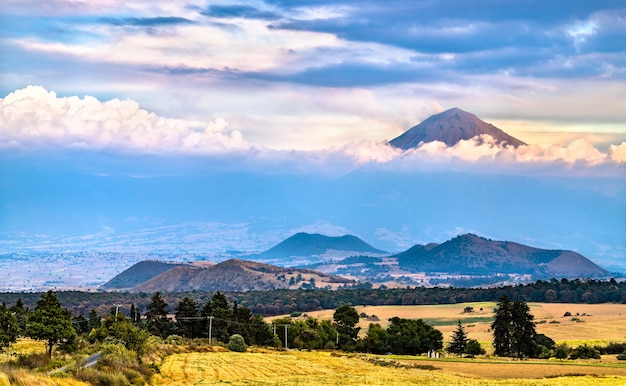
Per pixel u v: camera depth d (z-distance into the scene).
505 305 166.12
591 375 107.88
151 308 184.25
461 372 113.88
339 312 198.25
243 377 95.38
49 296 93.00
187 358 122.75
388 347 182.62
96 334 136.88
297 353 152.38
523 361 139.50
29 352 98.69
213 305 186.75
